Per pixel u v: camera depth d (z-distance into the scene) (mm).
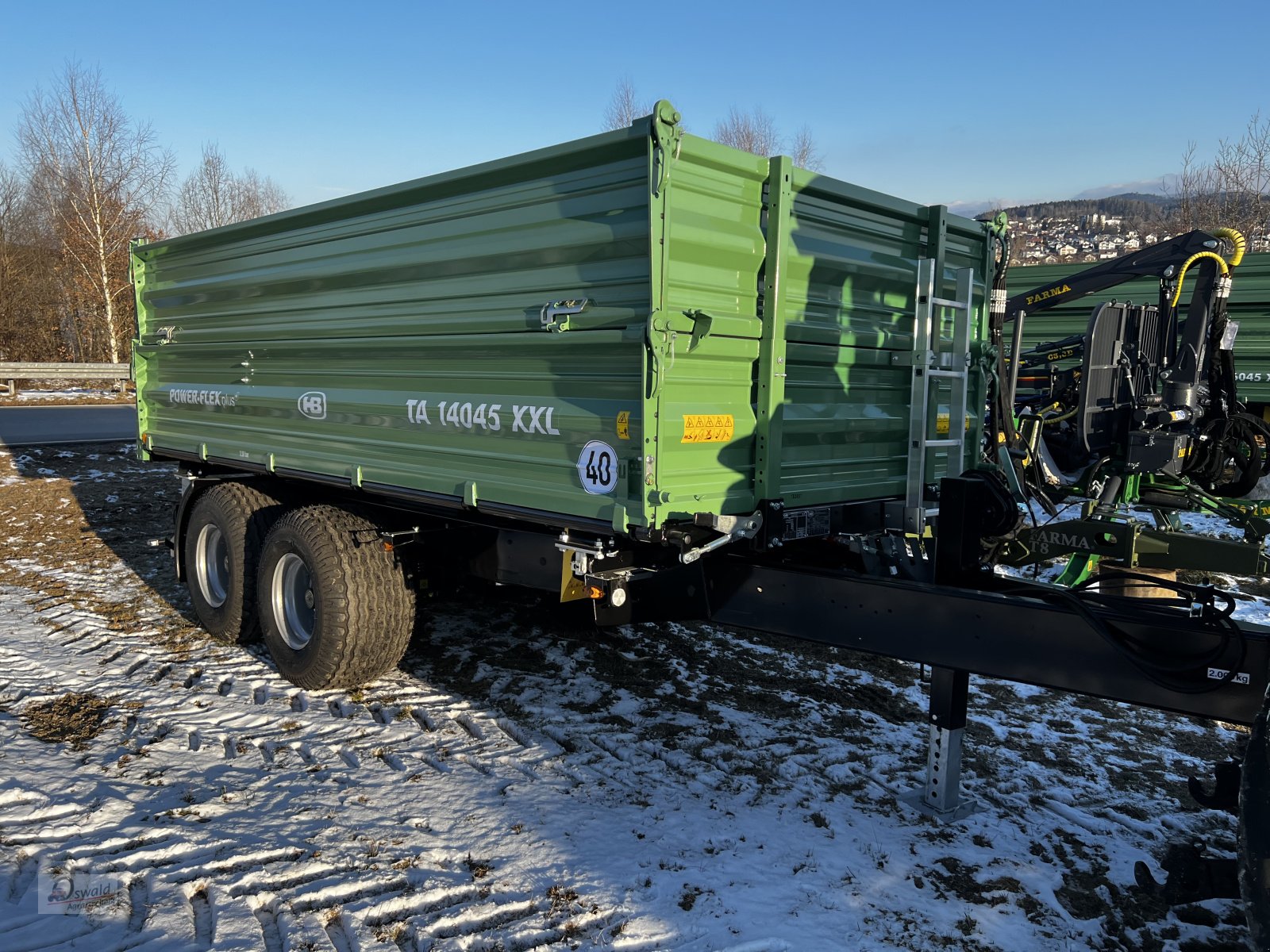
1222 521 8383
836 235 3363
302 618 4426
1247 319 8531
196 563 5293
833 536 3537
